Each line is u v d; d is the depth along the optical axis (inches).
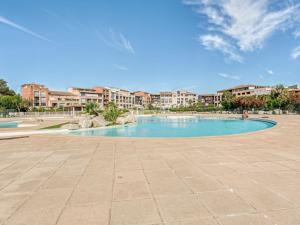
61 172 203.5
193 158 250.7
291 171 195.8
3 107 2199.8
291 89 2780.5
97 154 281.1
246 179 175.5
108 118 970.1
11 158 265.6
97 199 140.9
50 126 815.1
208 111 2536.9
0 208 130.3
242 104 2032.5
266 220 111.0
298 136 420.5
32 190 158.7
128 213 121.2
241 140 376.2
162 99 4928.6
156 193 149.4
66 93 3388.3
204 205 129.6
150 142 366.0
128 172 200.2
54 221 113.9
